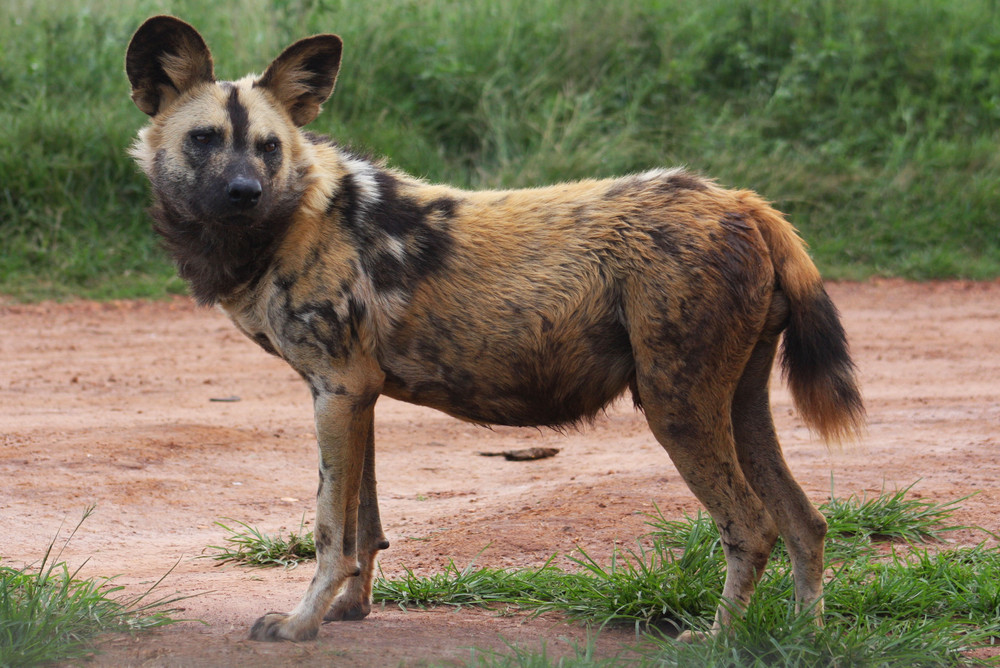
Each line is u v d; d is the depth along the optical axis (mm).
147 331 20938
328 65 8805
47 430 13656
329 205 7965
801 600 7805
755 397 8062
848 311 23391
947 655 7250
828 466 11977
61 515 10750
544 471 12945
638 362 7625
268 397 16359
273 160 8062
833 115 31547
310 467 13062
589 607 8391
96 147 25844
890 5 34000
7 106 27078
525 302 7742
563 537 9953
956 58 33031
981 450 12234
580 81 31734
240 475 12555
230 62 28781
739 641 7262
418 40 31391
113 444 13086
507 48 31734
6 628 6961
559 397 7973
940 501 10422
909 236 28328
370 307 7781
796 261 7887
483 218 8039
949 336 20688
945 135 31609
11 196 25109
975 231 28656
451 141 30109
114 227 25469
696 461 7613
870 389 16406
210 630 7801
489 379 7910
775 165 29531
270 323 7910
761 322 7742
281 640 7434
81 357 18641
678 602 8227
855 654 7117
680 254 7590
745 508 7625
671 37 32375
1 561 9352
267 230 7844
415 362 7930
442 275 7828
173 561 9852
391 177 8414
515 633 7906
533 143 29469
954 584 8344
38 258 24234
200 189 7926
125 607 7898
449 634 7809
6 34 29312
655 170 8273
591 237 7789
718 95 32406
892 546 9062
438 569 9398
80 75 28266
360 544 8312
